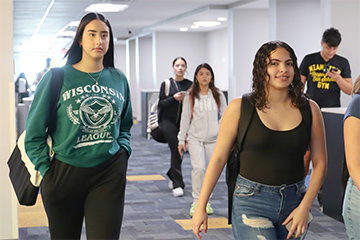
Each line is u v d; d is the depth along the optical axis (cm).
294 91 243
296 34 995
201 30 1698
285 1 988
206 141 505
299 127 238
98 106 268
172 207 564
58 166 268
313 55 604
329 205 514
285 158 237
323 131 247
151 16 1392
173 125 617
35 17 980
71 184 267
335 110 505
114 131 274
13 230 357
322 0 777
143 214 534
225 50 1599
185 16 1320
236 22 1173
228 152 246
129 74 2158
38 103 265
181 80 621
